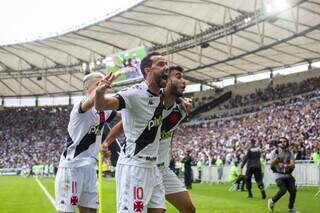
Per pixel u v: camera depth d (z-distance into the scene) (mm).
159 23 35938
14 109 64812
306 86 43688
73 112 5941
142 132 4711
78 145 5996
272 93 46750
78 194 5984
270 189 21344
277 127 35750
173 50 40438
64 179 5988
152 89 4742
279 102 43969
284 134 32812
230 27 34250
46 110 64312
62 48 44438
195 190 21422
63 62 49031
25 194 20156
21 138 59750
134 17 34625
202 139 42812
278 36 35719
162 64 4715
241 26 33562
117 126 5848
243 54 38844
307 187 21031
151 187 4832
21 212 13016
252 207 13305
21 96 64562
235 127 41906
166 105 5332
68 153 6039
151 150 4797
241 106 48562
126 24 36469
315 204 14039
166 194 5910
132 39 40344
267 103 45875
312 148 25078
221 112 50250
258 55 41938
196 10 32656
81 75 52719
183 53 42812
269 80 49500
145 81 4773
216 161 29188
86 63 45688
